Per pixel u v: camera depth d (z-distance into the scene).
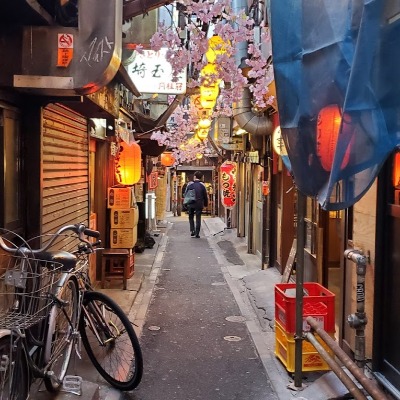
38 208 5.27
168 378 5.53
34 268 4.13
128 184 10.16
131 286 9.60
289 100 3.40
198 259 13.61
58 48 4.43
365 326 4.45
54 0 4.87
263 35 7.68
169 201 34.44
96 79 4.45
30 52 4.44
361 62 2.48
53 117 5.98
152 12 9.13
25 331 3.85
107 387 5.07
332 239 9.41
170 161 22.61
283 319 5.65
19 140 5.14
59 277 4.19
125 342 5.18
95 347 5.18
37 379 4.42
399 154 4.29
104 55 4.43
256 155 12.45
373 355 4.69
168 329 7.30
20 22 4.45
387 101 2.51
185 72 9.95
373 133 2.54
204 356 6.22
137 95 8.37
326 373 5.05
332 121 2.96
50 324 4.05
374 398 3.36
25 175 5.23
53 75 4.45
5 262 4.57
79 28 4.44
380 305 4.64
